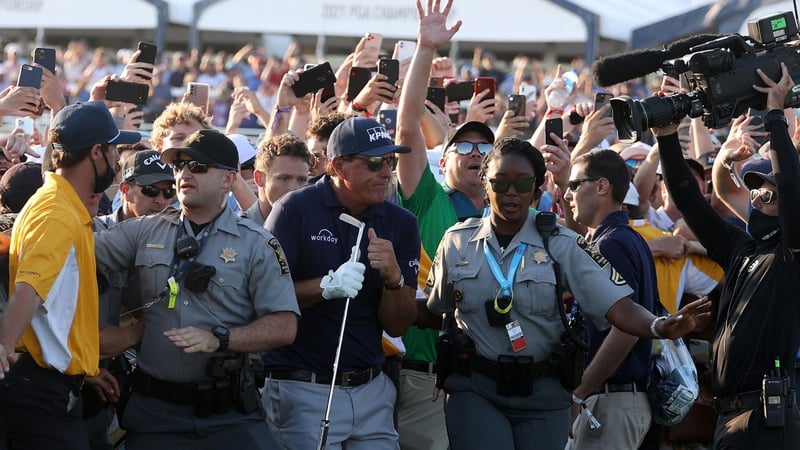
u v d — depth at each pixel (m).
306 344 22.09
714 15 63.88
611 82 22.77
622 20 70.06
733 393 22.20
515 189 21.73
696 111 21.77
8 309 18.75
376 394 22.55
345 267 20.75
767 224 22.22
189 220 20.66
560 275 21.81
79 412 20.06
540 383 21.86
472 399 22.00
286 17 72.81
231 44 79.88
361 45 34.50
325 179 22.61
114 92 30.70
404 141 24.84
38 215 19.30
